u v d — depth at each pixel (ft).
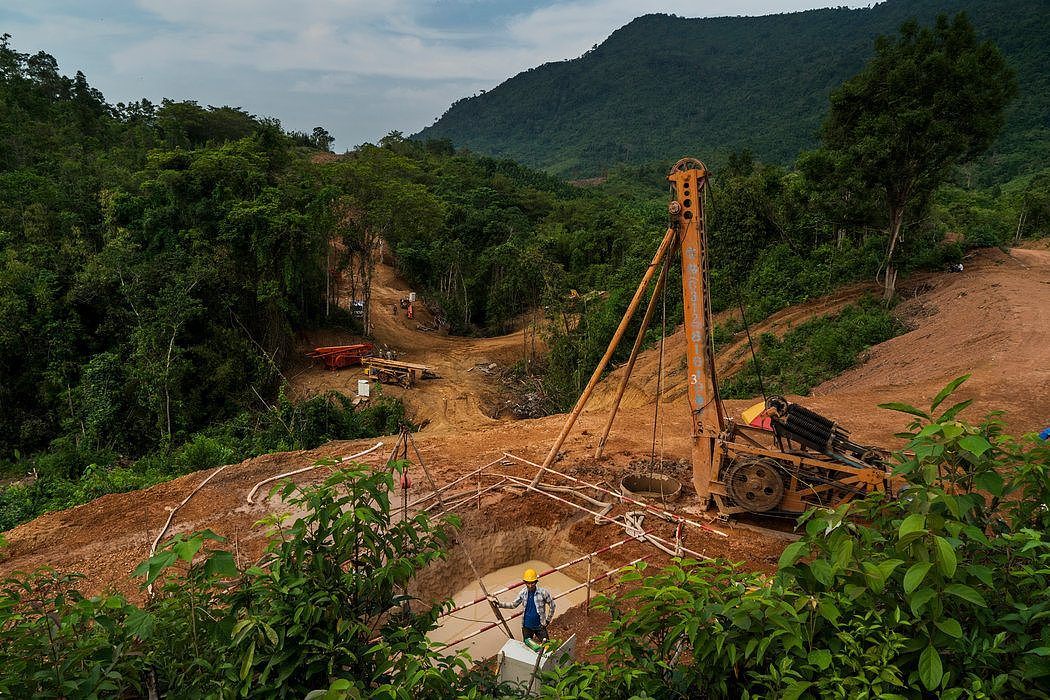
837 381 63.72
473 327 158.10
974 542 9.86
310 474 37.63
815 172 75.72
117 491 43.21
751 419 30.25
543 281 151.84
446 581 29.48
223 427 77.56
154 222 92.17
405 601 12.82
